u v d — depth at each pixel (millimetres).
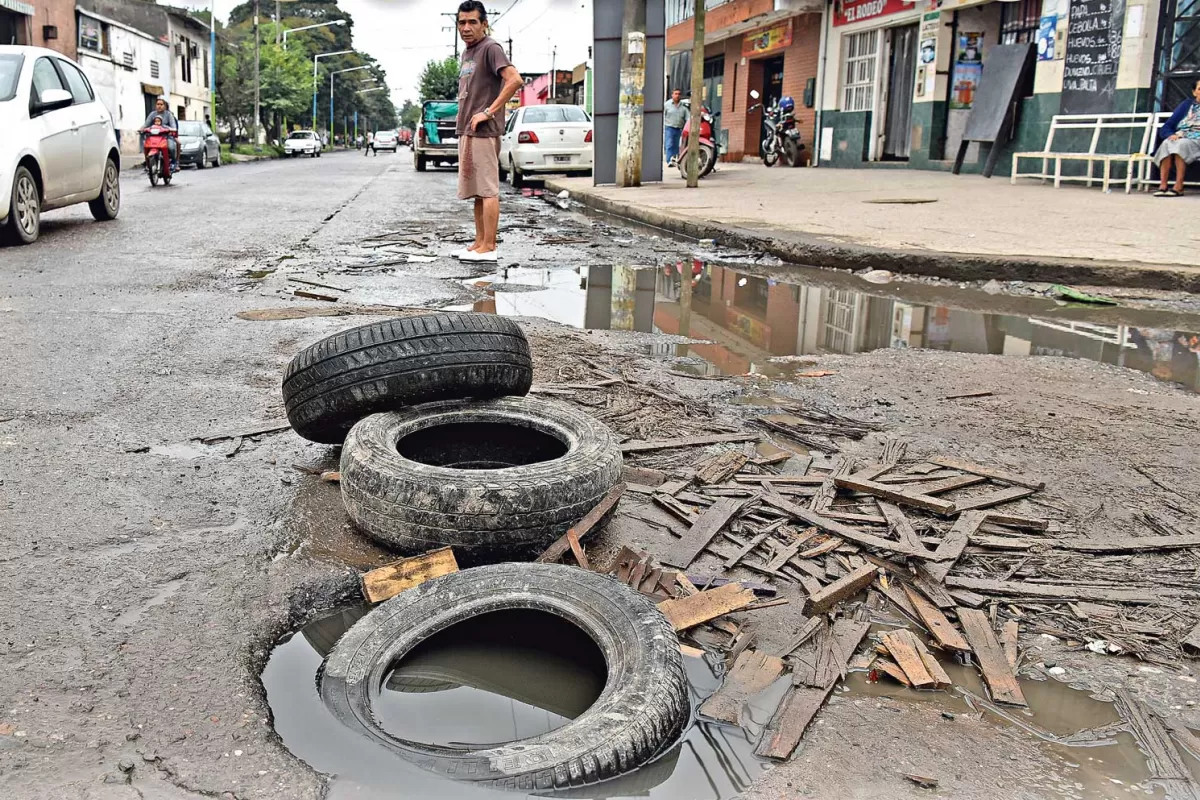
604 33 17266
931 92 18844
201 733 1813
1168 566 2668
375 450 2762
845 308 6703
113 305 6098
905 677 2104
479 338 3176
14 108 9203
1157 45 13383
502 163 22000
